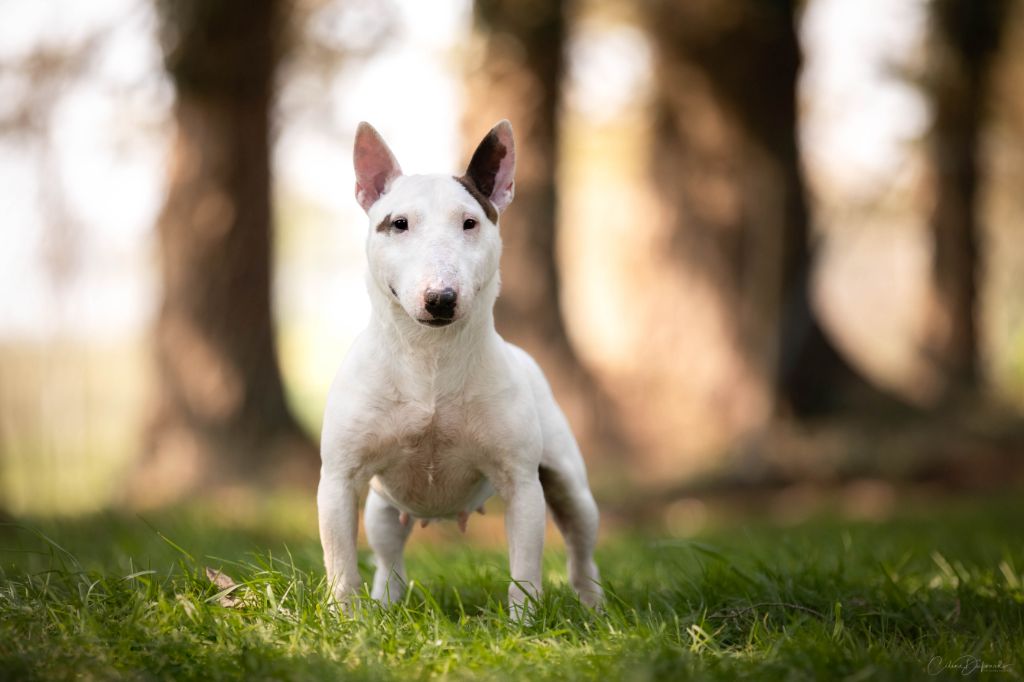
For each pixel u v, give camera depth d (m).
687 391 15.41
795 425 15.23
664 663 3.31
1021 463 14.90
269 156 12.44
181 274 12.17
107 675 3.21
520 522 4.28
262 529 8.37
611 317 19.80
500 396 4.25
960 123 18.78
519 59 13.72
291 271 30.94
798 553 5.75
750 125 15.20
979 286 20.00
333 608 3.94
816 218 19.83
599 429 14.70
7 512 8.79
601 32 16.11
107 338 16.44
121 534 6.82
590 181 19.98
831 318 29.33
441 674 3.36
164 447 12.14
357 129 4.41
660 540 6.40
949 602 4.51
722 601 4.35
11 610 3.71
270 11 12.17
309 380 30.17
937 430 15.57
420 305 3.80
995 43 18.70
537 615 3.96
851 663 3.39
